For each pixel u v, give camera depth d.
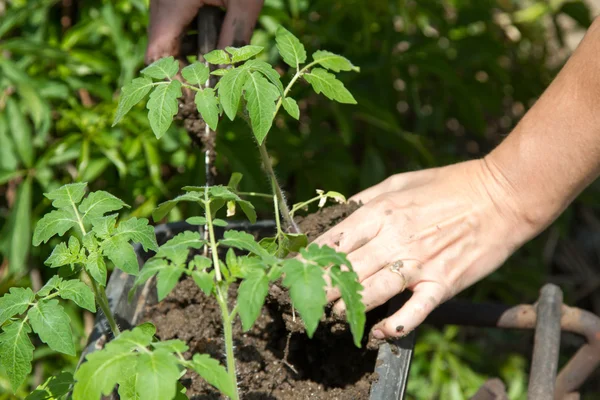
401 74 2.52
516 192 1.34
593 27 1.26
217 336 1.43
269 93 1.06
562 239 3.25
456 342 2.92
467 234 1.34
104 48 2.25
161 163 2.24
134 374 1.03
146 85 1.10
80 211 1.20
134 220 1.17
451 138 3.09
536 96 2.84
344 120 2.18
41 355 2.18
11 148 2.13
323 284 0.90
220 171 2.10
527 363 2.96
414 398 2.55
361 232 1.30
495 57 2.57
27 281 2.37
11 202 2.35
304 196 2.29
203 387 1.31
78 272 1.30
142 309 1.46
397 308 1.31
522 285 2.62
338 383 1.37
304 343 1.41
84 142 2.08
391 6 2.38
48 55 2.06
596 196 2.83
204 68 1.12
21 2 2.24
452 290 1.32
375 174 2.38
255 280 0.93
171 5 1.47
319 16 2.46
